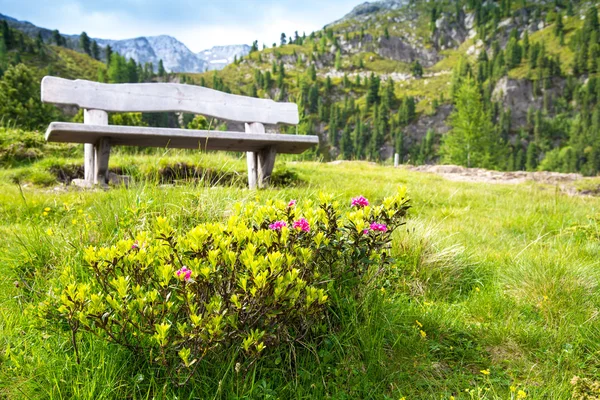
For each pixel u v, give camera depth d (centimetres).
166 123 12019
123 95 660
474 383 246
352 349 253
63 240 332
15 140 996
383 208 279
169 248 230
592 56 17438
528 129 16050
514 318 316
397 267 368
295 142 648
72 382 206
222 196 420
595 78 16175
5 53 12506
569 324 305
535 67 17400
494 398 226
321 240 248
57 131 538
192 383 212
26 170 781
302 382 230
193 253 216
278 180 770
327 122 19000
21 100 4206
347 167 1394
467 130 5619
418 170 1705
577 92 16125
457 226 578
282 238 232
